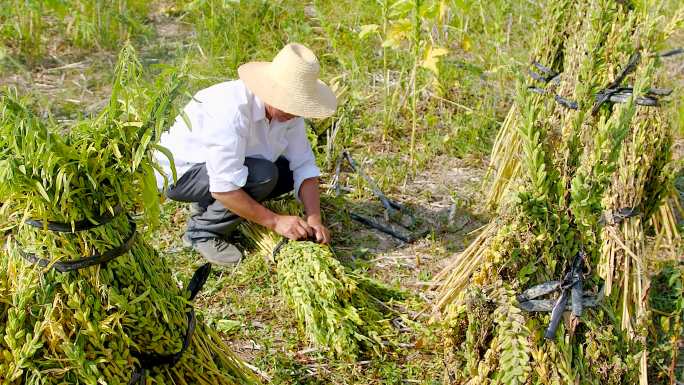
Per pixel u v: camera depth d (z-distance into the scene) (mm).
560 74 3004
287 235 2873
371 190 3562
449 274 2887
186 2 5375
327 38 4820
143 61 4605
